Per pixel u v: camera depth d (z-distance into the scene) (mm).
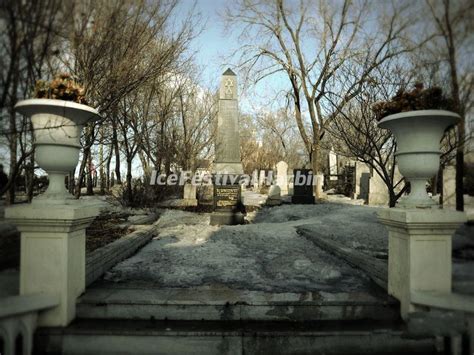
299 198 15789
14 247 3633
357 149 7414
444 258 3295
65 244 3277
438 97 3475
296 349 3160
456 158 3816
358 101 7449
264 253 5953
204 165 22047
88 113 3447
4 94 3000
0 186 3635
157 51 7703
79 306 3496
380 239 6926
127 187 13758
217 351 3154
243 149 38688
